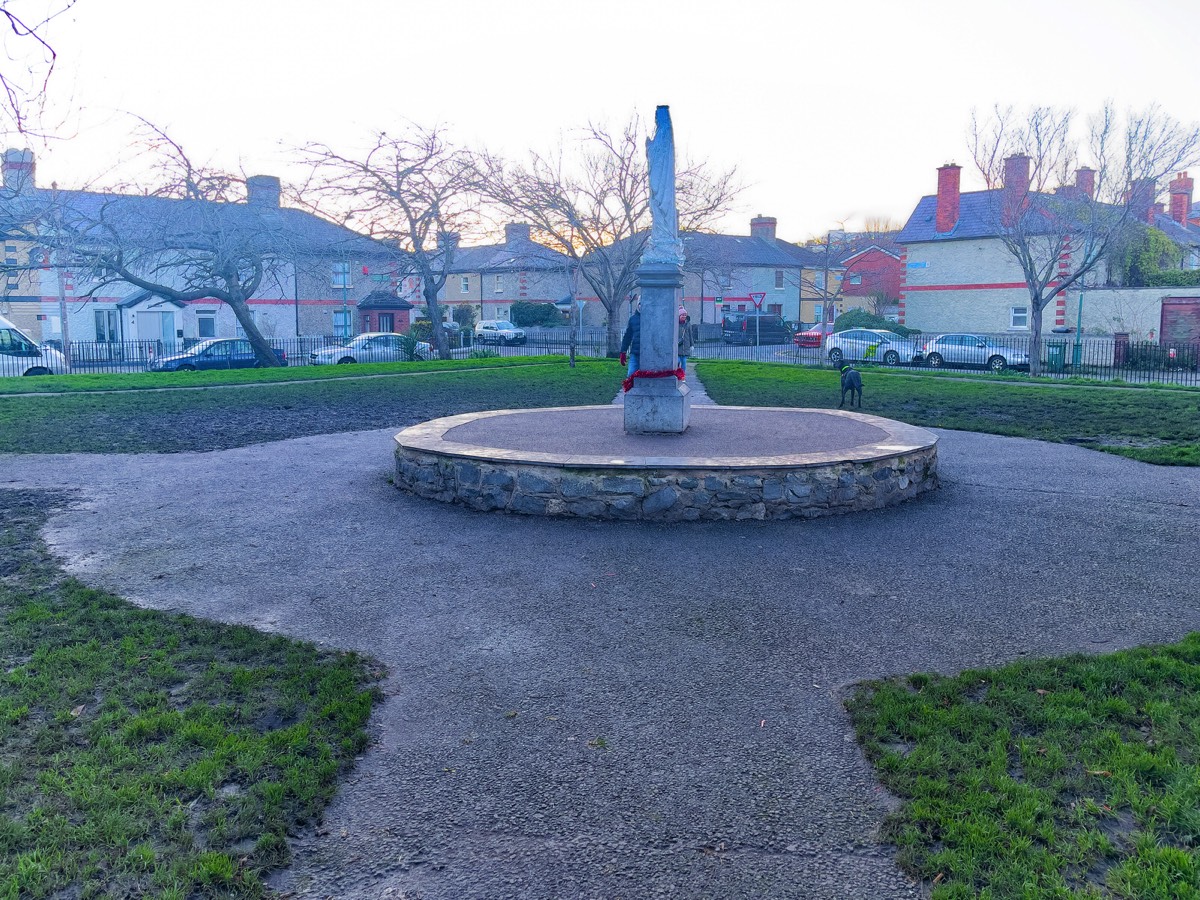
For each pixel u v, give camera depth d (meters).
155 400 20.09
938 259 46.62
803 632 5.72
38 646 5.44
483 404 19.16
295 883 3.34
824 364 35.28
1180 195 57.47
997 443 13.02
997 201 41.47
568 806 3.84
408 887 3.33
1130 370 31.72
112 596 6.42
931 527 8.10
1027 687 4.70
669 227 10.51
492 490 8.77
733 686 4.97
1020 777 3.88
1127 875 3.17
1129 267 41.97
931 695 4.68
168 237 34.84
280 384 24.52
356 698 4.79
